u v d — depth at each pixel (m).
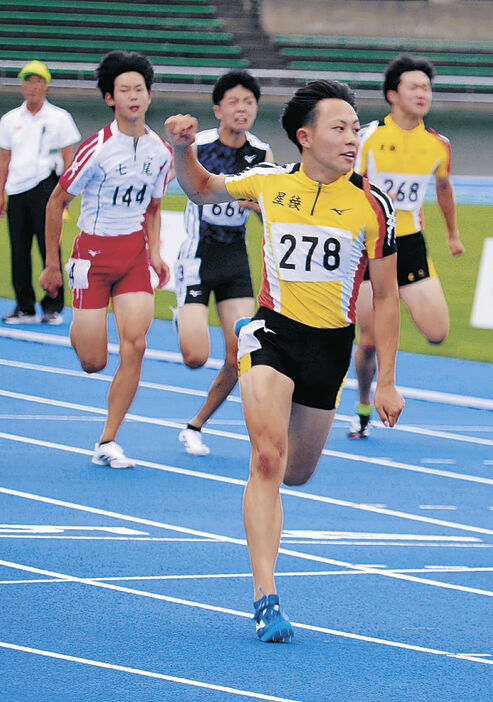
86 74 78.25
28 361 26.23
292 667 9.85
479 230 48.47
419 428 21.91
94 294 17.56
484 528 15.57
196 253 18.23
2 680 9.25
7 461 18.23
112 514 15.38
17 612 11.16
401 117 20.17
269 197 10.83
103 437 18.27
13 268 30.22
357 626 11.25
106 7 83.69
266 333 10.84
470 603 12.20
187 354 18.27
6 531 14.34
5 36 81.81
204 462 18.66
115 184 17.05
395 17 85.19
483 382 25.77
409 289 20.22
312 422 11.29
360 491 17.33
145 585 12.32
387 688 9.43
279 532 10.70
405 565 13.64
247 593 12.19
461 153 69.38
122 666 9.70
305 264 10.70
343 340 11.02
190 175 11.18
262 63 82.12
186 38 82.81
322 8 84.88
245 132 18.44
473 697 9.30
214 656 10.05
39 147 29.03
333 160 10.41
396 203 20.17
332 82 10.56
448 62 83.25
